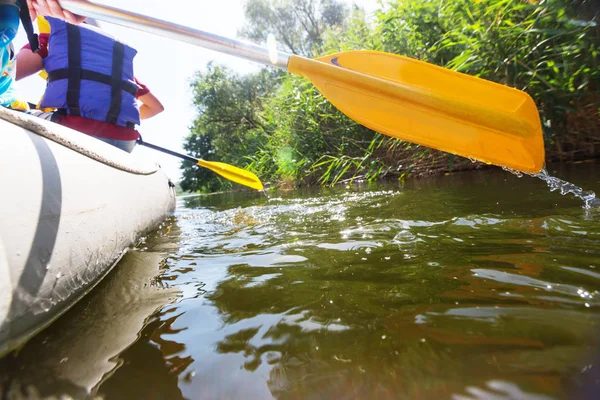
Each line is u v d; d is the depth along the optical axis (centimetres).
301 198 317
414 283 82
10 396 54
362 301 76
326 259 108
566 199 149
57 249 78
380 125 141
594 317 58
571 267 79
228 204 361
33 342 69
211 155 1488
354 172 448
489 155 134
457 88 138
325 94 143
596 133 278
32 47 128
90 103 204
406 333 61
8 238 66
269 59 141
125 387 56
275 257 117
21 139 84
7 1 114
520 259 88
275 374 55
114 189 126
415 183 305
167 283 99
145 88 281
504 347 54
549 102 279
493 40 290
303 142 545
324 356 58
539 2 277
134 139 238
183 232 183
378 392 49
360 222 159
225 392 53
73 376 59
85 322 77
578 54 263
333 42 535
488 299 69
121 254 125
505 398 45
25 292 67
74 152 106
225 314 77
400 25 382
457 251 100
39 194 78
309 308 75
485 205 159
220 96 1286
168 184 271
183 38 139
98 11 140
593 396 43
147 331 72
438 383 49
